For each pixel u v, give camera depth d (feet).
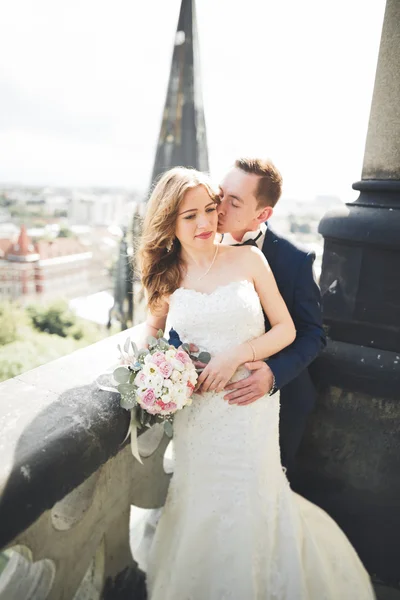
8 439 3.90
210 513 5.61
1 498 3.34
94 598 5.16
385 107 6.52
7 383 5.00
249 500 5.51
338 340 7.22
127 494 5.41
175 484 5.88
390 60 6.37
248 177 5.46
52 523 4.07
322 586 5.81
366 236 6.53
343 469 7.50
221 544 5.57
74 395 4.75
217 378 5.00
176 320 5.31
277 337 5.35
